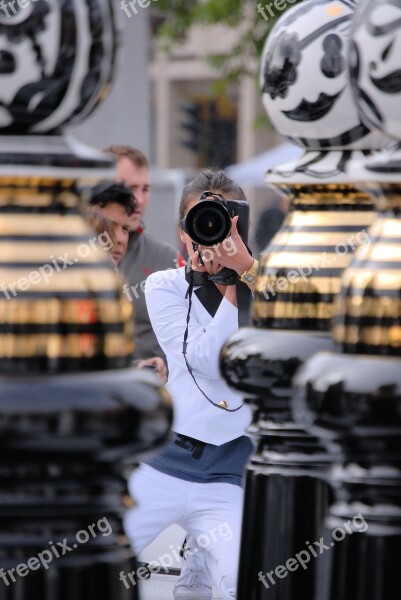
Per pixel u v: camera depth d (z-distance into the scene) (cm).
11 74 476
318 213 670
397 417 509
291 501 679
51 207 488
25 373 476
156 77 6556
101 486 486
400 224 523
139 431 479
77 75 480
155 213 2752
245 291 1117
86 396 471
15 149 483
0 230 483
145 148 2238
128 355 496
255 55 3981
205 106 6512
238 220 1071
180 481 1205
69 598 484
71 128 505
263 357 653
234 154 6450
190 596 1319
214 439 1197
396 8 509
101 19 482
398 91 511
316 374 523
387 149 538
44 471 477
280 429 677
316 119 673
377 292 517
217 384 1185
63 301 479
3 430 467
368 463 527
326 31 667
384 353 516
